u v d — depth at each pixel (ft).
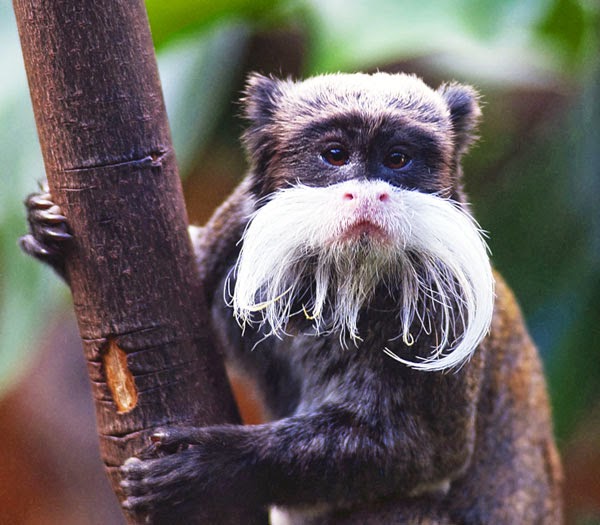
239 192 3.46
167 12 3.73
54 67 3.24
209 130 3.84
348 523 3.43
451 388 3.37
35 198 3.30
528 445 3.59
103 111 3.24
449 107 3.43
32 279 3.60
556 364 3.83
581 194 3.85
